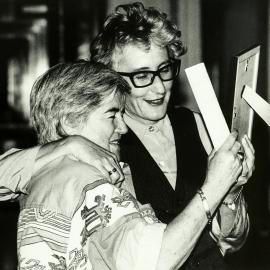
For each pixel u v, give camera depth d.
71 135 1.72
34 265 1.56
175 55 2.05
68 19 9.63
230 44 6.21
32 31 11.20
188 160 2.06
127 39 1.95
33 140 10.98
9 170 1.72
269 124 1.74
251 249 5.47
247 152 1.82
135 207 1.62
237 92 1.70
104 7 7.39
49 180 1.64
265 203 6.04
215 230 2.02
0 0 10.34
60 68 1.74
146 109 2.01
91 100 1.70
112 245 1.55
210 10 6.02
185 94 4.90
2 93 11.60
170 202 1.99
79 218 1.58
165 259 1.52
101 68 1.73
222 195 1.63
